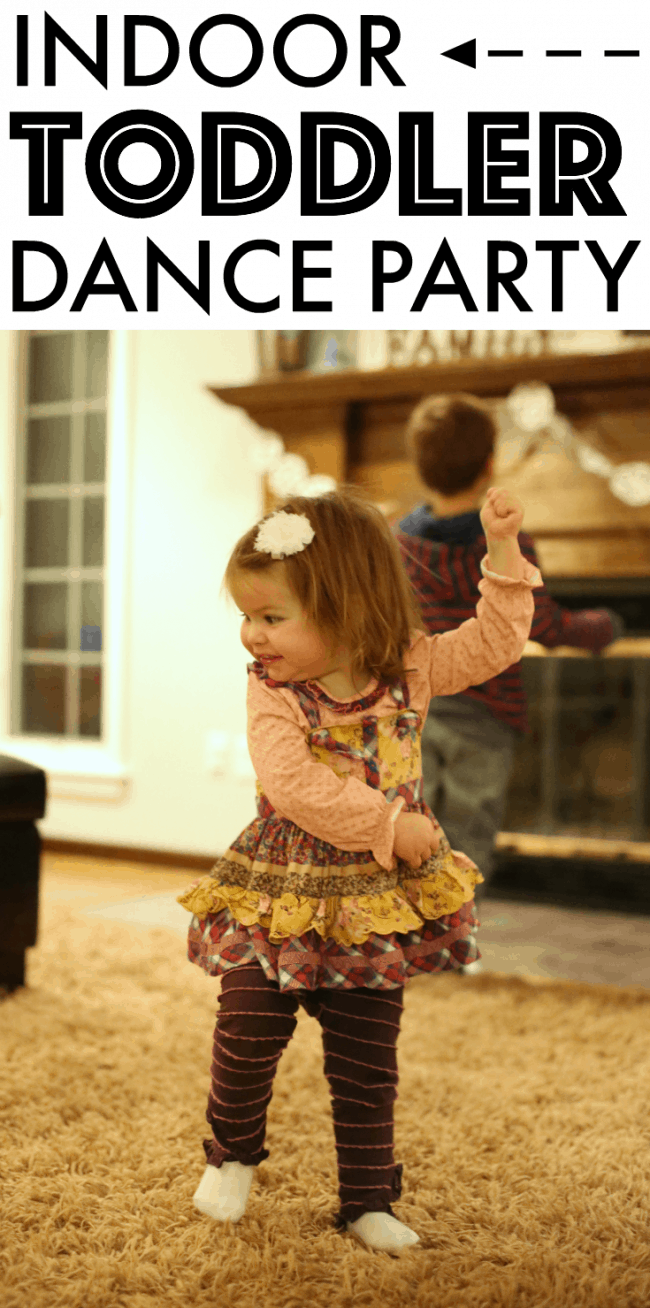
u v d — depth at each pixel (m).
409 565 2.16
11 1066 1.71
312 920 1.12
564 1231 1.22
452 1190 1.32
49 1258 1.13
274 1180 1.34
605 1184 1.34
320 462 3.62
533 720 3.56
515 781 3.58
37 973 2.34
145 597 4.17
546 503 3.37
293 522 1.17
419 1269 1.11
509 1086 1.70
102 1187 1.31
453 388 3.40
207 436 4.04
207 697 4.04
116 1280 1.09
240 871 1.20
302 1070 1.73
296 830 1.18
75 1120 1.53
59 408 4.63
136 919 3.10
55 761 4.38
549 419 3.31
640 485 3.23
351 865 1.15
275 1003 1.15
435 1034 1.95
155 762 4.14
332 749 1.17
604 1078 1.75
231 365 3.98
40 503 4.67
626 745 3.46
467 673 1.24
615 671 3.47
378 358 3.67
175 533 4.11
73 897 3.44
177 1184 1.32
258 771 1.16
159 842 4.12
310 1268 1.11
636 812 3.44
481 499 2.22
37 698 4.64
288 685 1.20
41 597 4.66
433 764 2.29
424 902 1.17
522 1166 1.40
